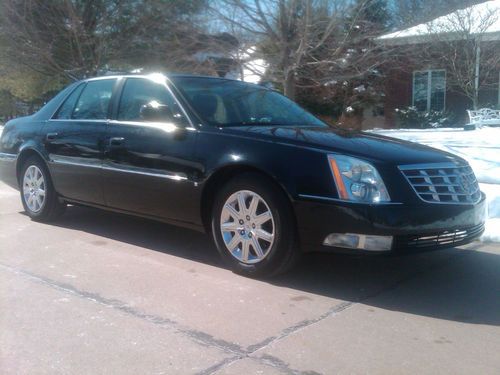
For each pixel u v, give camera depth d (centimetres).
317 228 414
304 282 454
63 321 375
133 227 624
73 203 607
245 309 398
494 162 816
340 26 1062
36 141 625
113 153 538
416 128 1930
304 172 420
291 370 314
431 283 459
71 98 621
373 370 316
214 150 465
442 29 1541
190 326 369
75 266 488
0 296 418
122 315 385
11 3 1497
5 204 742
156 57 1431
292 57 1071
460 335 363
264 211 442
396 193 406
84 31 1580
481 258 527
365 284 454
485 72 1741
